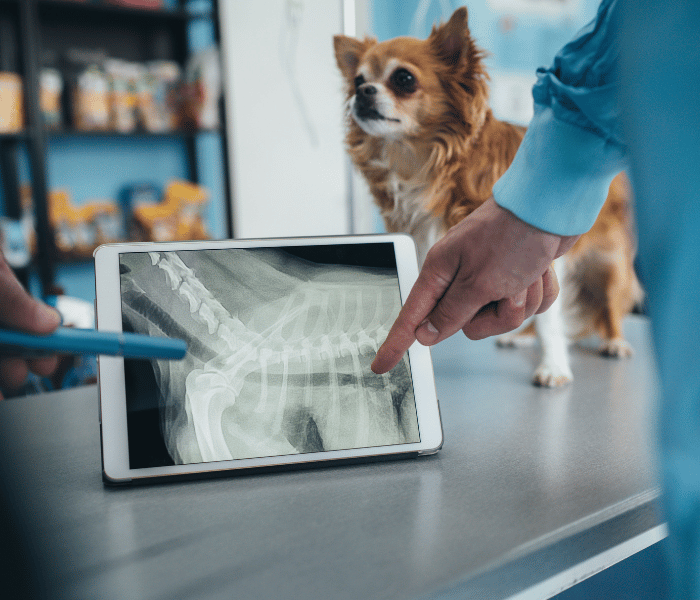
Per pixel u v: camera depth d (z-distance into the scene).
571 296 0.83
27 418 0.61
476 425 0.56
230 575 0.31
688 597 0.18
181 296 0.48
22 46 1.93
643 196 0.19
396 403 0.48
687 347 0.18
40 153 1.98
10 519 0.38
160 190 2.52
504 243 0.43
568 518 0.36
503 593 0.32
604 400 0.63
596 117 0.40
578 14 1.93
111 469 0.43
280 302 0.50
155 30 2.43
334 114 1.36
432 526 0.36
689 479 0.18
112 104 2.12
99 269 0.48
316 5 1.24
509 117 1.08
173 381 0.46
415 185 0.73
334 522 0.37
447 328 0.45
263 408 0.46
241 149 1.95
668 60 0.18
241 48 1.97
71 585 0.30
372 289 0.52
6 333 0.28
